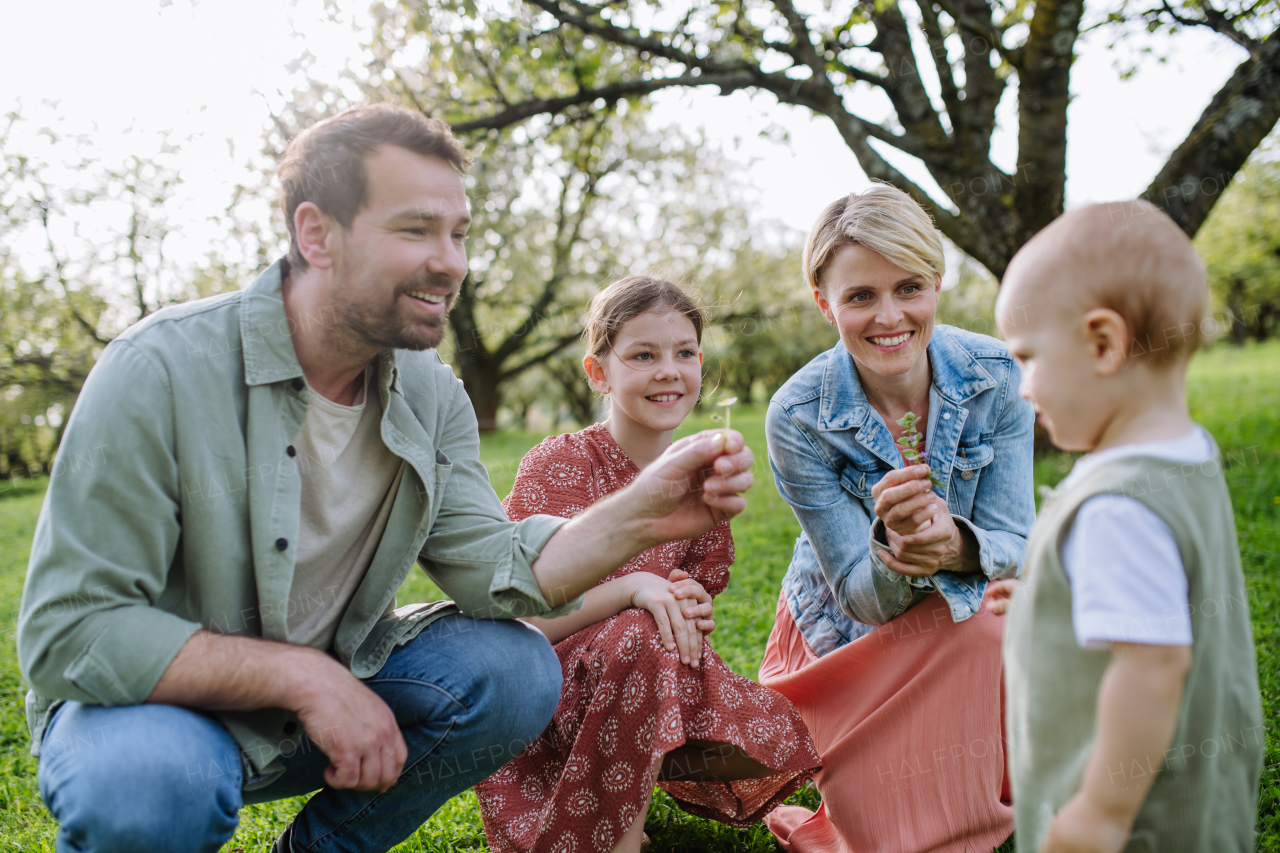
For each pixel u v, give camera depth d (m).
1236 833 1.41
